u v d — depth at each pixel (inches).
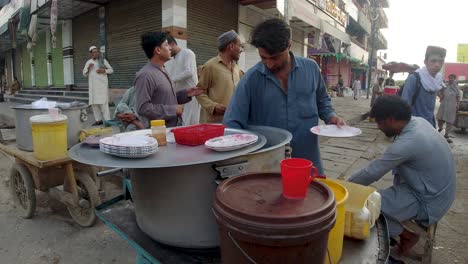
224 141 55.2
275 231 31.8
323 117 89.6
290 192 38.2
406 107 91.6
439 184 90.0
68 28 420.5
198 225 48.7
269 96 81.7
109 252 113.5
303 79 81.4
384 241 53.8
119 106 156.6
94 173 139.1
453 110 312.8
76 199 123.6
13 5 466.9
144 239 55.4
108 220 63.1
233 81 133.1
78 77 424.2
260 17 382.6
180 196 47.7
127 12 325.7
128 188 72.6
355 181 93.9
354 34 907.4
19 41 605.9
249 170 49.6
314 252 34.1
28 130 123.3
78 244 118.0
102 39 360.8
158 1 291.3
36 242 119.0
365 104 614.5
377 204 57.4
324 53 580.1
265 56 71.9
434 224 93.5
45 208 148.0
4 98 657.0
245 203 37.1
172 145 57.9
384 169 90.4
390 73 593.3
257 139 57.6
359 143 289.4
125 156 48.4
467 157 256.5
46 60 513.3
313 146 86.5
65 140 116.6
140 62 319.0
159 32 113.3
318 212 33.4
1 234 124.3
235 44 129.6
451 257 113.1
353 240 53.2
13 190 141.3
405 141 88.7
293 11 280.7
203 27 307.3
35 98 501.0
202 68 134.7
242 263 34.7
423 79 151.0
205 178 47.0
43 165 110.7
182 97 130.5
